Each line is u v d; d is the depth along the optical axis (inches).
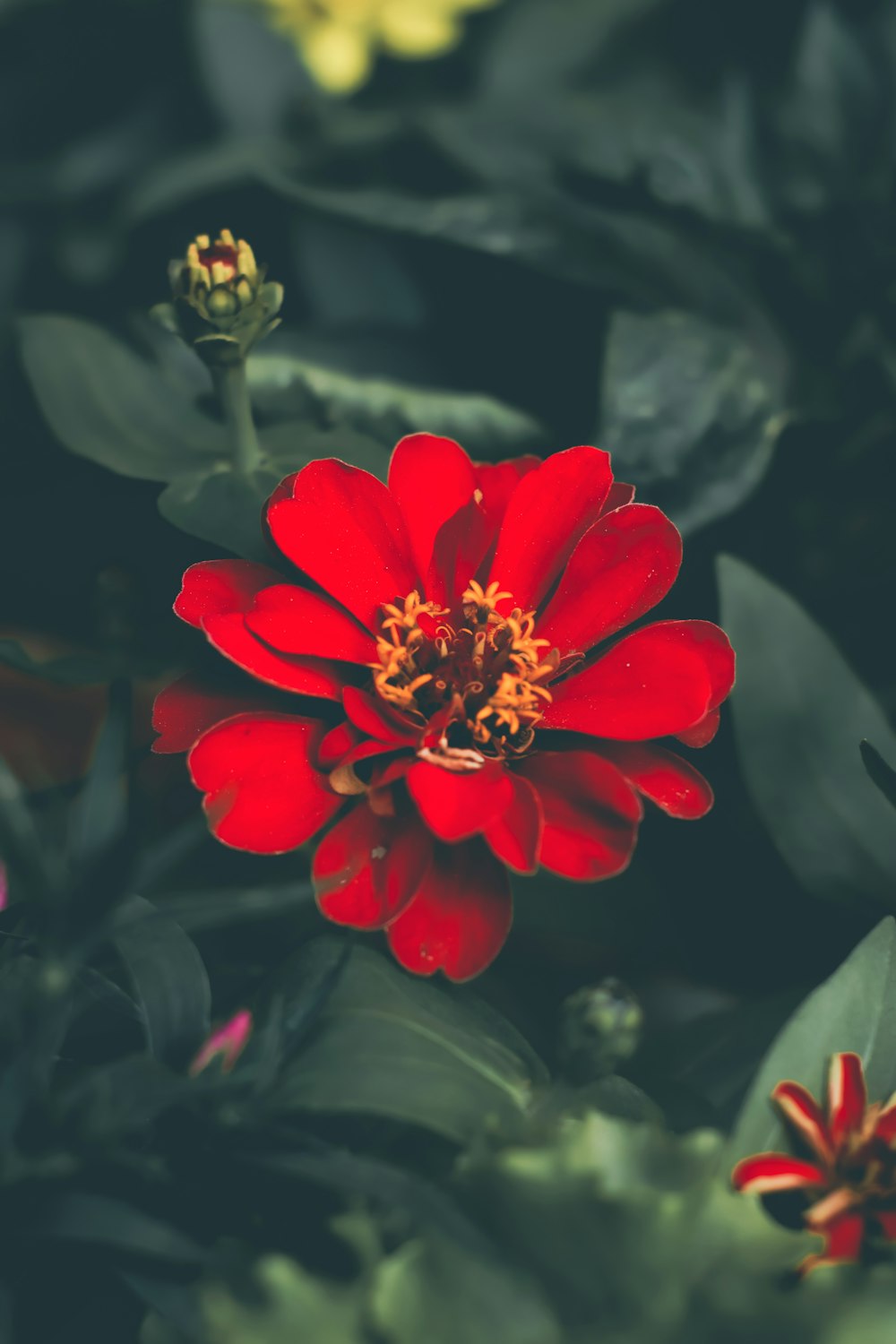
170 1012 14.8
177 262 16.6
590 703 15.3
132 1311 14.7
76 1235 13.9
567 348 20.7
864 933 17.0
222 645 14.9
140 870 14.2
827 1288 14.2
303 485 15.4
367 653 15.4
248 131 24.7
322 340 20.7
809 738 16.9
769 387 19.5
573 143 21.3
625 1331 14.2
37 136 26.2
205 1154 14.5
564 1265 14.2
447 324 21.4
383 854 14.9
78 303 24.4
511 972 17.7
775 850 18.3
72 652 20.9
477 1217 14.3
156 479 17.3
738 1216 14.2
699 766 18.6
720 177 21.2
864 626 19.8
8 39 26.1
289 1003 15.0
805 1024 15.0
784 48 24.6
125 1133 14.4
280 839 14.8
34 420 21.2
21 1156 14.1
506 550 15.7
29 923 15.0
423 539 15.7
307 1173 14.1
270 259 23.1
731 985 17.8
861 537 20.0
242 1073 14.4
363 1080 14.7
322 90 25.1
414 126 21.6
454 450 15.8
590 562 15.6
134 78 26.5
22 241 24.9
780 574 20.1
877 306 20.6
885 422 20.0
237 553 16.8
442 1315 14.1
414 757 15.0
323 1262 14.4
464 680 15.5
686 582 19.4
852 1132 14.6
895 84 21.9
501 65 24.8
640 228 20.6
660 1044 16.6
